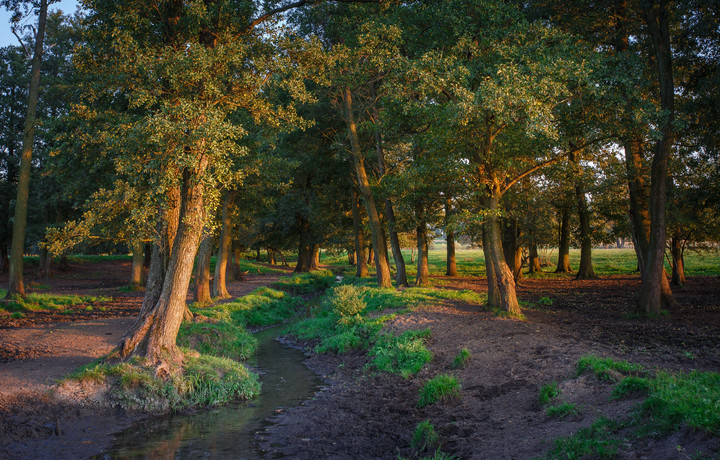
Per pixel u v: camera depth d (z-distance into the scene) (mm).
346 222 40719
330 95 27391
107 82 11531
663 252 15109
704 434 5133
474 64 14875
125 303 23578
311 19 26516
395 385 10805
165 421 8711
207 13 11609
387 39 17750
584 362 8828
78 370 9828
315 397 10453
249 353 14930
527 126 12062
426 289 23203
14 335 13758
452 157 14656
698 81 16484
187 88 10656
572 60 13242
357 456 7016
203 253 22438
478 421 7984
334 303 19141
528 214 27547
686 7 14859
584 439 6051
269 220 38906
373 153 28953
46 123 15070
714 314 15062
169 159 9125
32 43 32562
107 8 12039
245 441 7672
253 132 18297
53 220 36156
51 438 7520
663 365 8648
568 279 33531
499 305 16250
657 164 15055
